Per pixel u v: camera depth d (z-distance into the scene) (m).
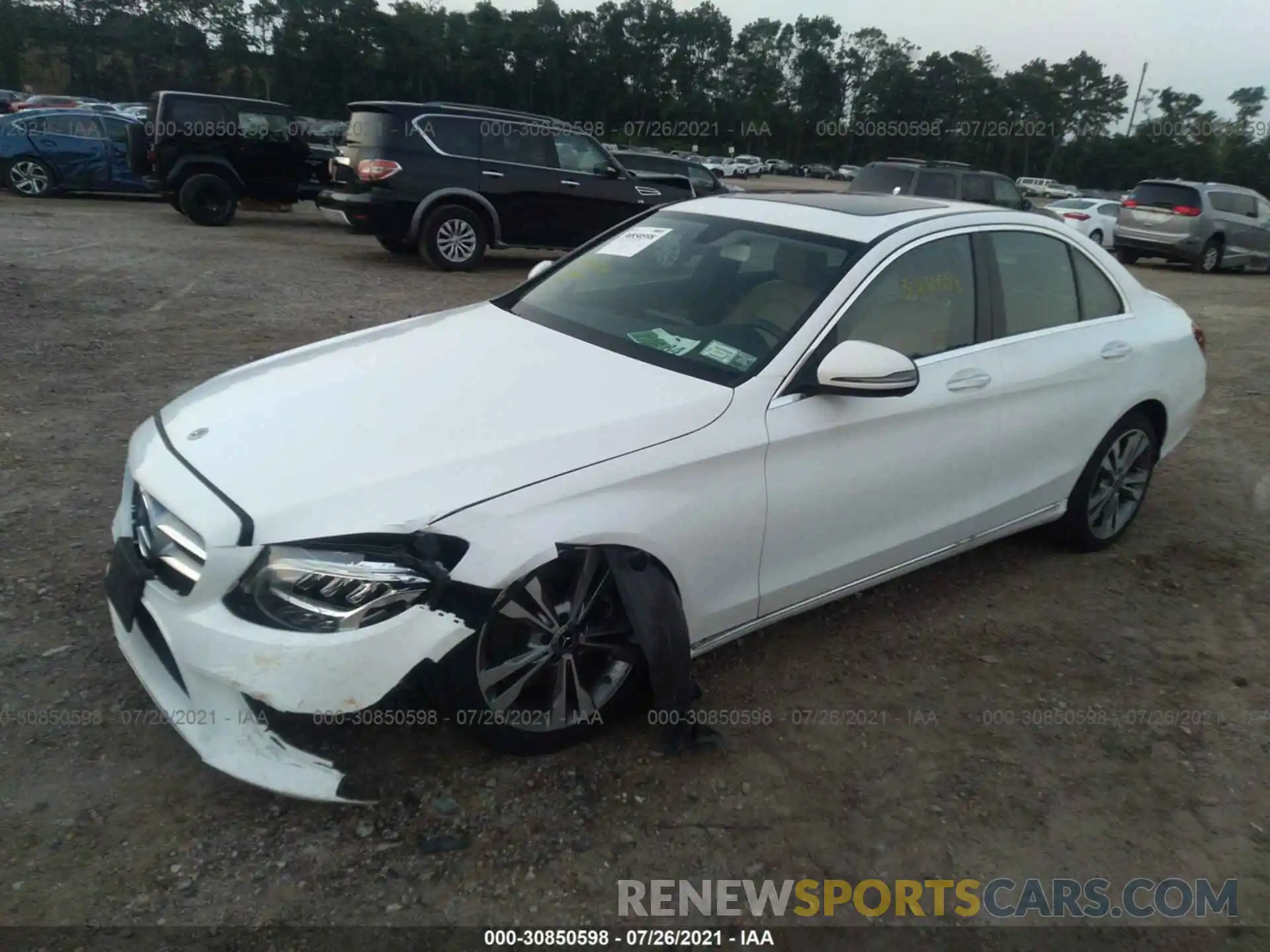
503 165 12.04
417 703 2.75
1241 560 4.73
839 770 3.02
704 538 2.95
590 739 3.02
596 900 2.47
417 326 3.84
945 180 16.88
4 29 69.19
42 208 15.70
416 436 2.74
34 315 7.82
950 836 2.79
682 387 3.08
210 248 12.45
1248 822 2.93
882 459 3.41
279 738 2.60
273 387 3.15
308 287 10.05
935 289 3.68
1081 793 3.00
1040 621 4.03
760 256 3.67
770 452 3.07
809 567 3.33
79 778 2.72
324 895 2.41
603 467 2.75
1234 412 7.42
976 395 3.69
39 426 5.33
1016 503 4.09
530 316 3.78
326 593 2.43
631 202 12.95
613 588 2.93
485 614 2.57
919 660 3.68
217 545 2.44
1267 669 3.77
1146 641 3.93
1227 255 19.20
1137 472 4.74
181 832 2.57
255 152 15.18
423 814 2.69
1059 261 4.24
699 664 3.52
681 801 2.83
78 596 3.60
